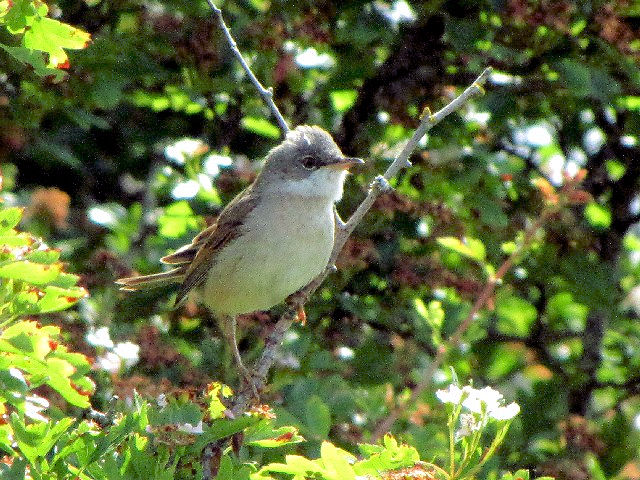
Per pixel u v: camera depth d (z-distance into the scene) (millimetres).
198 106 12320
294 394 9438
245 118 12422
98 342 8289
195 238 10742
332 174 10055
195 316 11344
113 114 13180
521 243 9773
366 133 11773
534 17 10594
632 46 11625
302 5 11234
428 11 11266
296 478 5922
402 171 11727
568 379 12680
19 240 5562
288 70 11359
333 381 9789
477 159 11391
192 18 11398
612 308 12008
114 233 13312
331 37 11273
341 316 11578
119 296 11180
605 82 10820
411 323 11531
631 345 13266
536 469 10672
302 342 10219
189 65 11359
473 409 5953
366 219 11383
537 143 12570
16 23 6535
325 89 11617
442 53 11508
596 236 12734
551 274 12227
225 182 11492
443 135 11344
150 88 12352
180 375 10023
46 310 5648
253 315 10859
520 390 11453
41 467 5676
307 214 10016
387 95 11359
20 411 5605
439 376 11055
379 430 8656
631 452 11039
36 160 13070
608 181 13062
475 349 12484
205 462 6074
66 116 12586
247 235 10039
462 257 11992
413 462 5973
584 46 11352
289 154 10102
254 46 11344
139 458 5742
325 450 5750
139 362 9852
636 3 11531
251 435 6215
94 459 5715
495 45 11398
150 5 11883
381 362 11109
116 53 11234
